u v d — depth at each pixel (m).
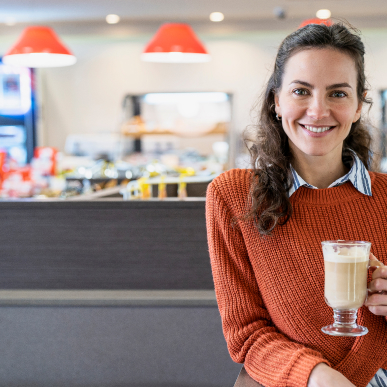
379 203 1.24
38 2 6.42
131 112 7.49
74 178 4.45
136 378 2.32
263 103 1.30
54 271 2.44
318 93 1.13
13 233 2.44
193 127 6.82
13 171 4.77
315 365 1.08
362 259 1.01
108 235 2.41
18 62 5.05
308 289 1.20
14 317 2.35
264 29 7.52
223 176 1.32
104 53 7.90
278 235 1.22
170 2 6.46
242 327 1.25
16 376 2.37
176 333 2.29
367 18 7.17
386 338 1.18
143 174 4.31
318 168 1.26
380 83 7.29
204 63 7.80
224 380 2.29
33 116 7.95
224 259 1.29
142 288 2.41
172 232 2.38
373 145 1.51
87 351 2.33
